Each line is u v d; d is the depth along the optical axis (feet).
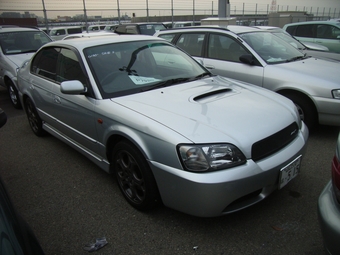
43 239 8.26
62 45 12.19
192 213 7.48
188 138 7.33
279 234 7.93
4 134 16.58
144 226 8.52
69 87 9.45
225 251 7.45
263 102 9.44
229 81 11.65
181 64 12.19
